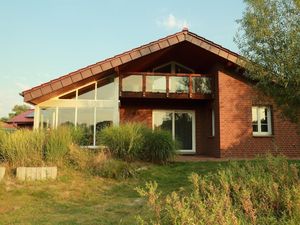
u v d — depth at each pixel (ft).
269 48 28.35
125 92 51.55
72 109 51.67
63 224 19.36
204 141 57.88
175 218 10.19
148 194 12.29
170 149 41.16
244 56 30.35
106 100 51.75
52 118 51.24
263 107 51.47
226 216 10.28
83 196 27.61
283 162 17.69
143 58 52.21
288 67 26.40
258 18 28.91
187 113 58.75
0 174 30.30
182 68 59.72
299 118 28.60
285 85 26.84
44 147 35.37
